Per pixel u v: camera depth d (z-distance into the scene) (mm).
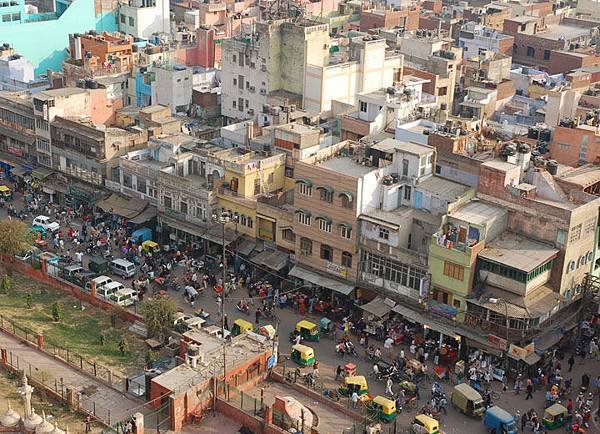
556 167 95000
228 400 76438
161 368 81125
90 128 117438
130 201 113812
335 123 121688
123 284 100750
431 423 74000
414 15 192750
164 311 88438
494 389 82750
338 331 92250
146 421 74562
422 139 104438
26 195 122812
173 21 183250
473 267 85375
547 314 84312
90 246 107938
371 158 98000
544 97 137375
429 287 88375
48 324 92000
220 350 81188
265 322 93938
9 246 103250
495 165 91062
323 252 96125
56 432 62250
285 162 107438
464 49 173750
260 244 102812
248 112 138375
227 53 138250
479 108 123188
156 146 114500
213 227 104938
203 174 110312
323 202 94062
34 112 123625
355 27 187000
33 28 163500
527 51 173125
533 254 85625
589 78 141375
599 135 104125
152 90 141125
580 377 85062
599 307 92188
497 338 83750
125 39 150250
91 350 87125
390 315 92500
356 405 78438
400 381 83438
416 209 94688
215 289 99125
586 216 87750
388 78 140625
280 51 133625
